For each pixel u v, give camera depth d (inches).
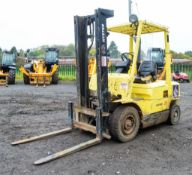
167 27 266.4
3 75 703.1
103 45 223.5
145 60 271.6
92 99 243.9
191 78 1008.9
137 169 181.2
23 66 732.0
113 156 201.6
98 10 218.8
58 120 304.5
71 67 930.7
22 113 340.2
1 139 237.9
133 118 235.5
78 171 177.5
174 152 211.6
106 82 227.8
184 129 273.1
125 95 234.2
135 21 236.4
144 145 224.7
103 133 227.9
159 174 174.4
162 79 291.1
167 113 277.7
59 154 198.4
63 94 513.7
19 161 191.9
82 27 240.4
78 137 242.7
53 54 740.7
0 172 175.2
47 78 701.3
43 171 177.2
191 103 429.4
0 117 317.7
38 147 219.1
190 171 179.2
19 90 578.2
